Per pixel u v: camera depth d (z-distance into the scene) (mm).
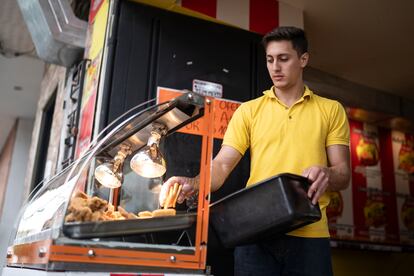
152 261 1169
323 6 3006
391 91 4355
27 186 4824
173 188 1521
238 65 2502
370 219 3947
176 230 1239
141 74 2264
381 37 3416
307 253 1467
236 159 1688
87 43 2861
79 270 1081
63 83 3668
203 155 1339
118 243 1140
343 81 4102
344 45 3547
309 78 3871
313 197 1308
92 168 1502
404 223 4152
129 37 2287
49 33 2898
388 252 4027
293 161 1563
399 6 3018
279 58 1628
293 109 1646
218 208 1424
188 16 2451
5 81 5895
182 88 2326
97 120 2193
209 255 2166
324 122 1616
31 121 7422
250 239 1353
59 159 3131
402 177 4293
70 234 1091
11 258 1628
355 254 3914
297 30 1646
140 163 1502
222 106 2391
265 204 1294
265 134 1641
